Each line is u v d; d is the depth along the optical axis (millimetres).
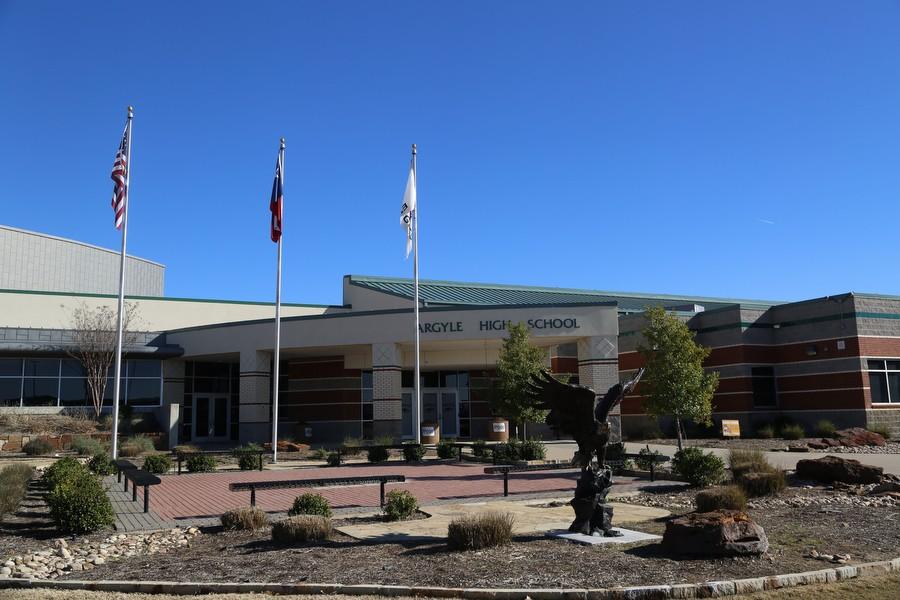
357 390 38406
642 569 8086
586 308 31656
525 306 31906
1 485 13617
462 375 39094
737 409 35250
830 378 33469
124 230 24250
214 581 7969
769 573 7832
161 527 11875
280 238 26750
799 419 34688
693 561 8461
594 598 7156
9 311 37000
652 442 32406
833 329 33531
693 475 16250
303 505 12062
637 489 16016
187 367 39344
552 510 13203
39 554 9711
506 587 7449
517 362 27031
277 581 7914
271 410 38031
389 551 9422
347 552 9414
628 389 10570
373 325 33250
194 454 22750
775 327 36219
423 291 42031
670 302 49969
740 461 17234
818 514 12039
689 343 23891
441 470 21906
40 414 34469
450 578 7859
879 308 33344
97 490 11891
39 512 13531
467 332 32156
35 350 34812
